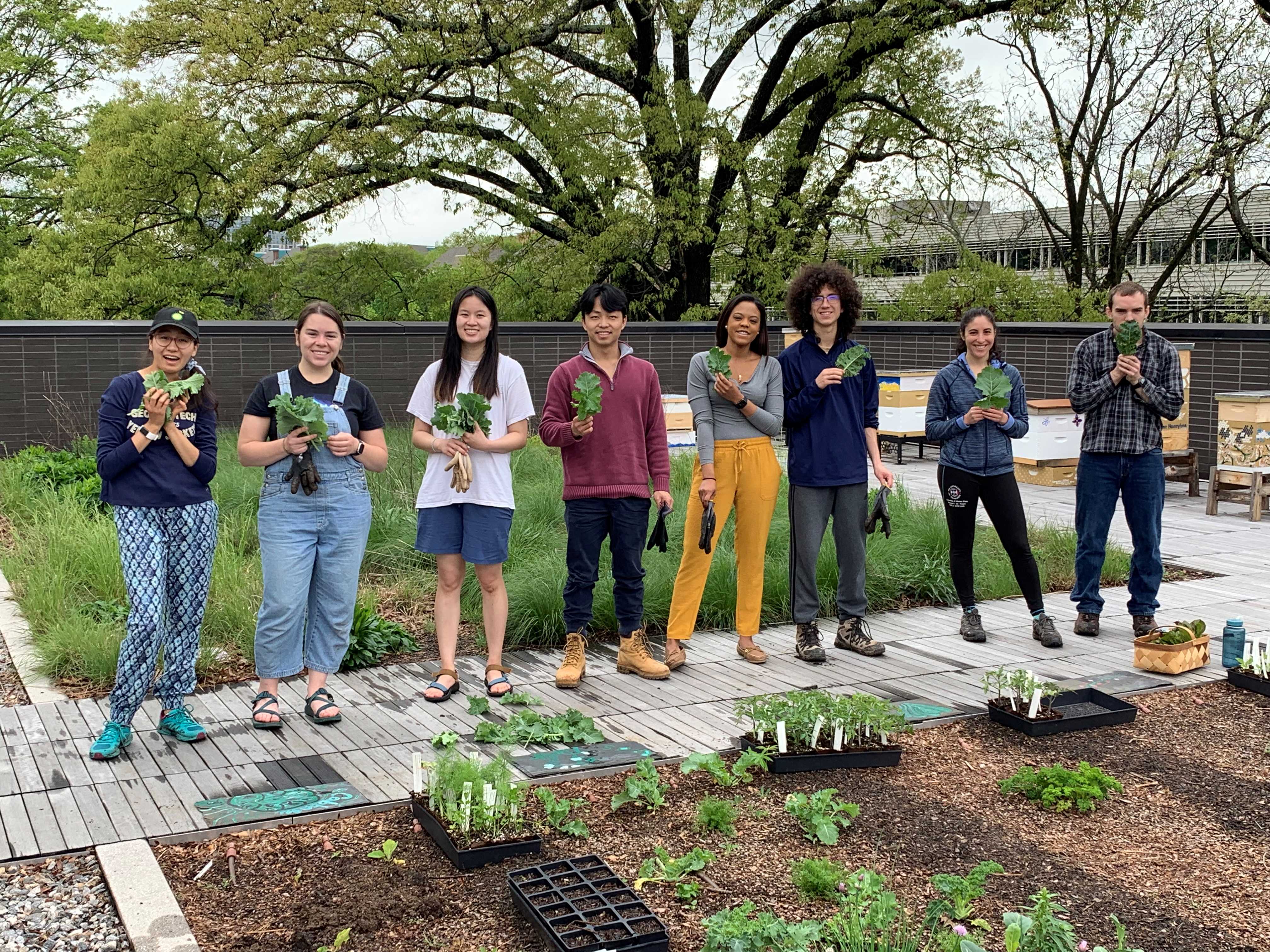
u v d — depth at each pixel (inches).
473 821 136.3
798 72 784.9
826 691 195.8
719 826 139.9
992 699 193.9
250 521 310.8
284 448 171.0
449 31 697.0
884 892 115.5
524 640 234.4
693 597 216.2
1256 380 431.2
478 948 112.3
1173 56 833.5
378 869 129.9
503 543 194.1
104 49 1097.4
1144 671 214.1
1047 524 331.0
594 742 171.0
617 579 210.2
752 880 127.3
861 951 107.2
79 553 269.4
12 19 1224.2
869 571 272.5
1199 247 1091.9
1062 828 143.0
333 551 177.8
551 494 347.3
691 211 780.0
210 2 722.2
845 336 223.3
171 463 162.4
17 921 117.3
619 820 144.0
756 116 832.3
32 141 1248.8
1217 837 140.5
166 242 813.2
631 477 202.8
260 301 851.4
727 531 301.9
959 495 233.5
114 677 200.8
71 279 785.6
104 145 800.3
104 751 161.8
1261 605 264.2
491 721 182.5
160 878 124.4
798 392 221.5
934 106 837.8
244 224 829.2
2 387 486.6
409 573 282.7
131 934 113.1
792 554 223.9
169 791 151.1
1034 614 235.9
